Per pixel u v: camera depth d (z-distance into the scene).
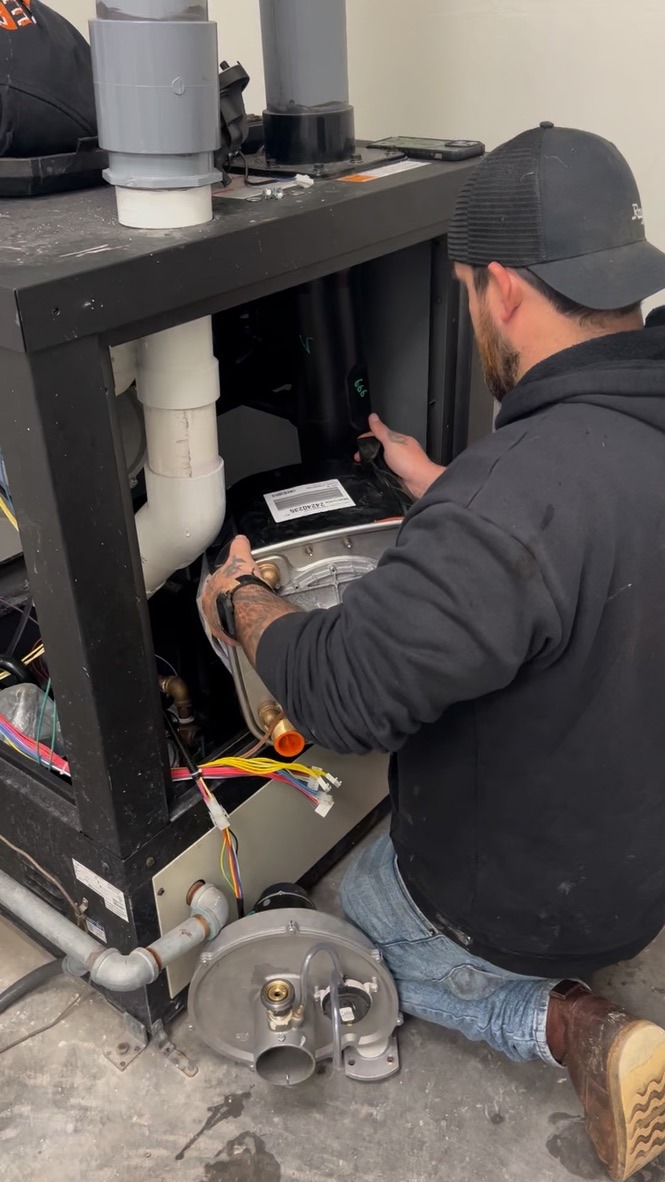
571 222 0.79
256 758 1.18
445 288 1.33
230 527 1.19
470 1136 1.13
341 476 1.29
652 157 1.46
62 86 1.03
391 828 1.18
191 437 1.04
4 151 1.04
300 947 1.14
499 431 0.81
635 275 0.80
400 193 1.10
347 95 1.21
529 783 0.90
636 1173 1.09
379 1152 1.11
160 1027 1.22
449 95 1.60
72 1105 1.16
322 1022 1.18
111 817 1.03
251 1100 1.17
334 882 1.46
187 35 0.81
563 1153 1.11
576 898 0.98
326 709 0.83
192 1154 1.11
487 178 0.85
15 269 0.76
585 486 0.74
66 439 0.81
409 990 1.20
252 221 0.92
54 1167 1.09
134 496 1.48
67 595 0.88
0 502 1.06
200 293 0.88
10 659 1.30
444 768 0.97
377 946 1.19
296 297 1.29
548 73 1.49
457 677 0.74
